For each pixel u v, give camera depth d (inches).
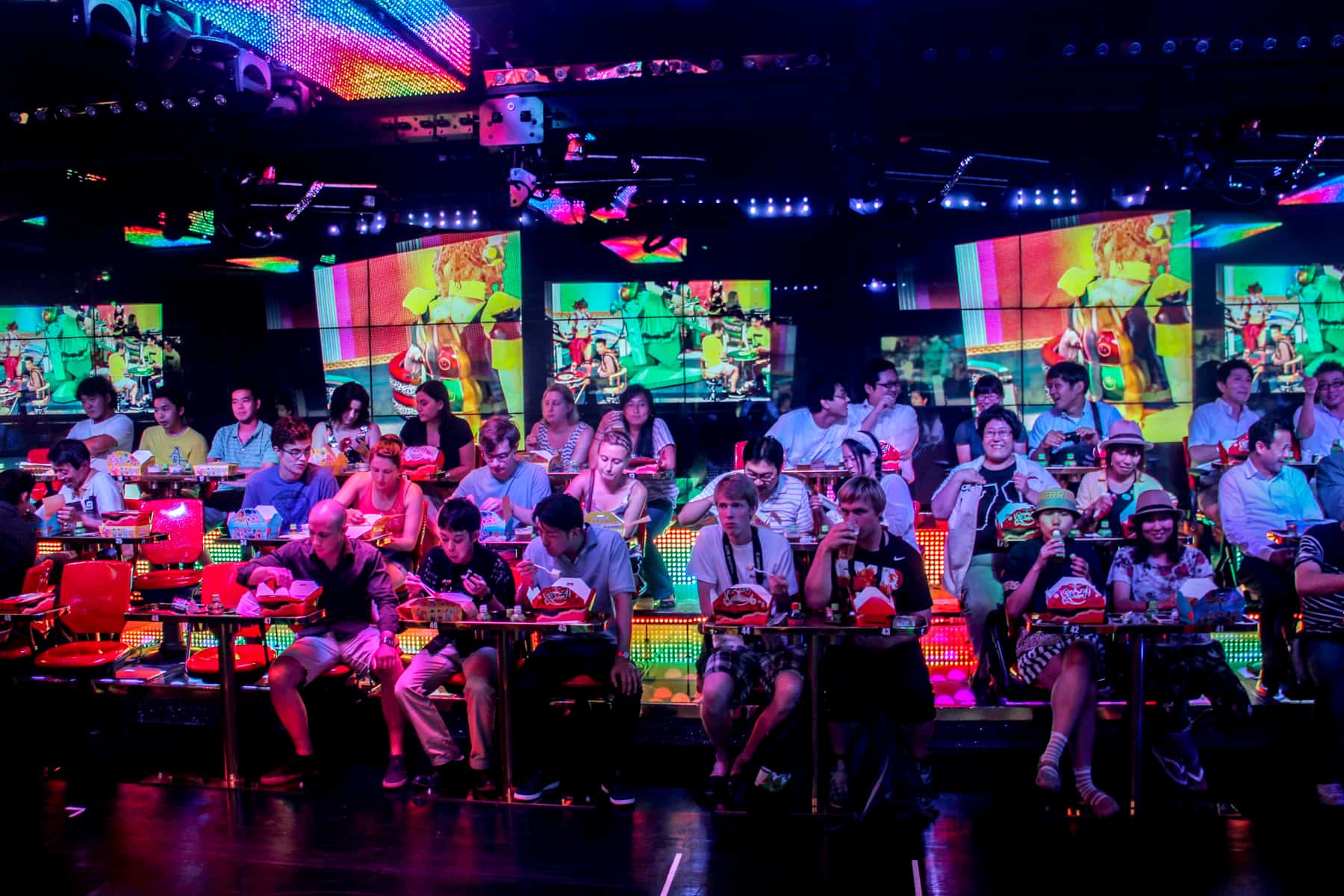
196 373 331.0
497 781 162.2
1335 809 150.9
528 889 130.8
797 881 132.6
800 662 155.4
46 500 218.1
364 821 151.9
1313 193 291.1
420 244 327.9
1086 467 197.6
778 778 156.1
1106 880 131.9
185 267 328.5
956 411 312.2
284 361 332.2
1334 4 217.0
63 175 300.2
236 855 141.4
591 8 226.5
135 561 220.4
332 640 171.5
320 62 237.9
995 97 246.1
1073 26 220.4
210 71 221.1
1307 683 159.2
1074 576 155.6
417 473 212.4
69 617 185.2
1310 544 156.3
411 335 329.7
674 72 235.0
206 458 263.1
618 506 195.9
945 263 309.9
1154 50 218.2
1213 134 243.3
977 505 184.7
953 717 171.3
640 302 323.3
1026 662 158.1
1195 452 227.3
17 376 330.0
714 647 161.6
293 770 168.2
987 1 218.7
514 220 323.3
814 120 266.7
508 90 244.2
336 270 330.0
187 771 172.6
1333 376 228.5
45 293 328.5
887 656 152.9
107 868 137.9
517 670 165.5
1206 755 168.7
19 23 206.1
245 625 168.4
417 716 161.0
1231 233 298.4
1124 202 296.8
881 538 156.3
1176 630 144.6
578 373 327.0
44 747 183.9
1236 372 230.5
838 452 238.5
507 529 188.4
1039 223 304.3
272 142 276.7
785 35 233.6
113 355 330.3
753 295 319.3
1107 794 151.9
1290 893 128.0
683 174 272.5
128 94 239.3
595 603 164.9
